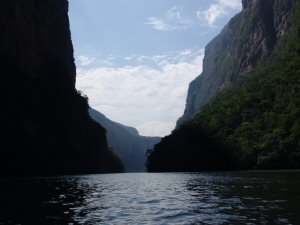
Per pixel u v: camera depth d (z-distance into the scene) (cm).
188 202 2888
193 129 16675
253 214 2125
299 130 11194
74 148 12862
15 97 10562
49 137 11375
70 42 17538
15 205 2705
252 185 4366
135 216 2233
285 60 17538
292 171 9356
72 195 3603
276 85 15838
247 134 13588
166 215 2244
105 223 1995
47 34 14575
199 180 6316
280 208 2306
